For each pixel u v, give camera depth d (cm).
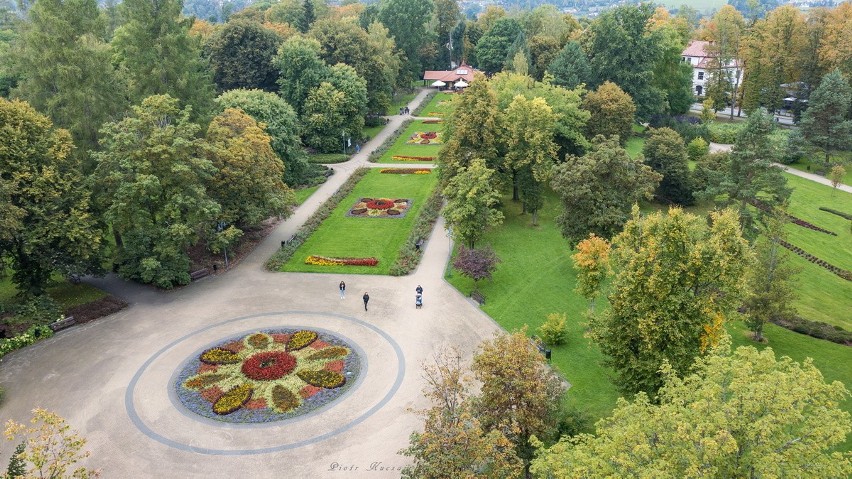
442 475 2561
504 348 3175
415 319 4975
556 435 3189
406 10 14450
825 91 8719
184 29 6838
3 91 9231
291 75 9888
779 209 4822
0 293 5338
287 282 5669
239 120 6544
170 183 5259
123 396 3972
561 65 10112
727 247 3353
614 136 5775
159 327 4847
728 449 1991
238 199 5956
